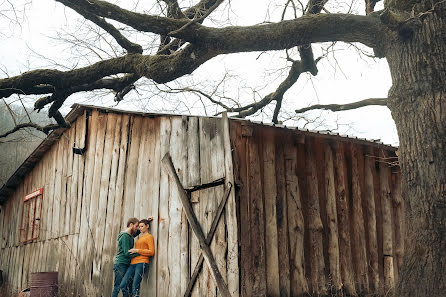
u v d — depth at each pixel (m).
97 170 9.88
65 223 10.83
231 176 6.73
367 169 8.79
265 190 7.20
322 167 8.07
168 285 7.45
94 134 10.23
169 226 7.68
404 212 6.09
